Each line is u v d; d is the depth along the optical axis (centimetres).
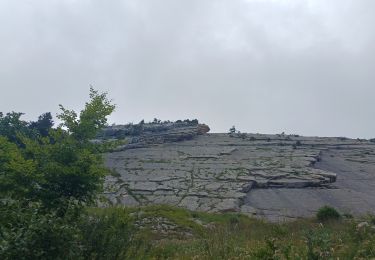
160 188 4006
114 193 3856
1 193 819
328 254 836
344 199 3703
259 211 3312
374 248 924
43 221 636
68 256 653
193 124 7850
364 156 5944
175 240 1920
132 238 858
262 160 5216
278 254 921
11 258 587
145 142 6481
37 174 848
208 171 4675
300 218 2942
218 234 1677
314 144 6544
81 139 981
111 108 1021
